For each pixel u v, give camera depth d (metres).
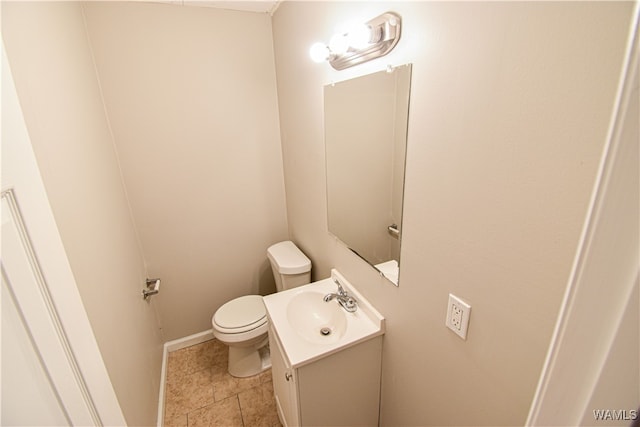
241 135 2.07
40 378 0.59
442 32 0.73
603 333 0.31
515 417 0.74
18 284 0.54
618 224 0.29
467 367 0.86
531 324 0.65
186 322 2.26
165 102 1.81
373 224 1.21
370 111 1.09
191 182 2.01
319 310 1.52
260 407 1.77
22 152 0.56
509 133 0.62
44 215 0.61
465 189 0.75
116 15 1.60
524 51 0.56
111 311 1.08
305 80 1.58
